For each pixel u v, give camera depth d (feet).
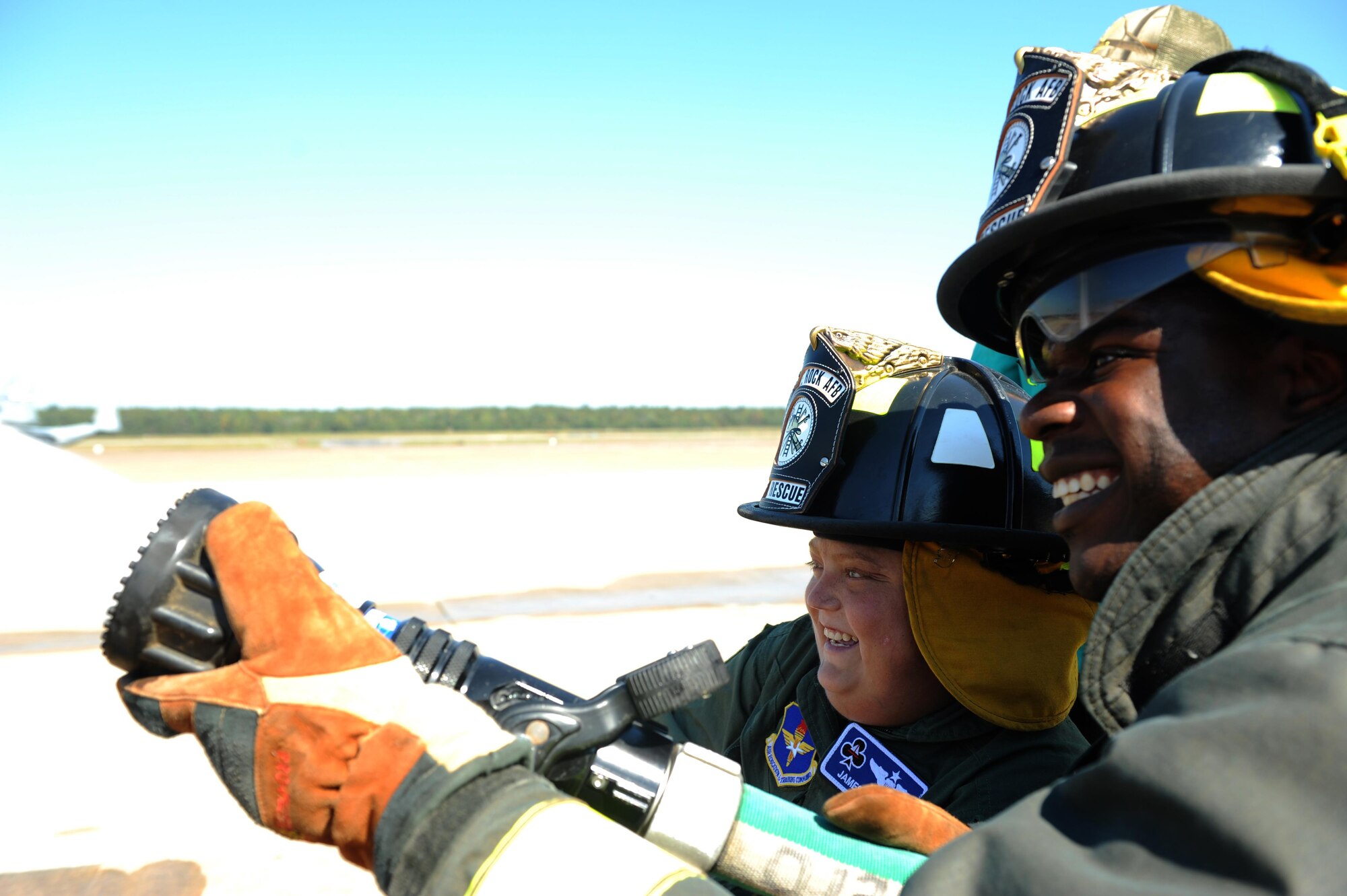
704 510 59.57
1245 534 2.67
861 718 5.42
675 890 2.54
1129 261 2.92
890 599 5.19
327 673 2.93
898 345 5.77
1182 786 2.04
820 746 5.72
